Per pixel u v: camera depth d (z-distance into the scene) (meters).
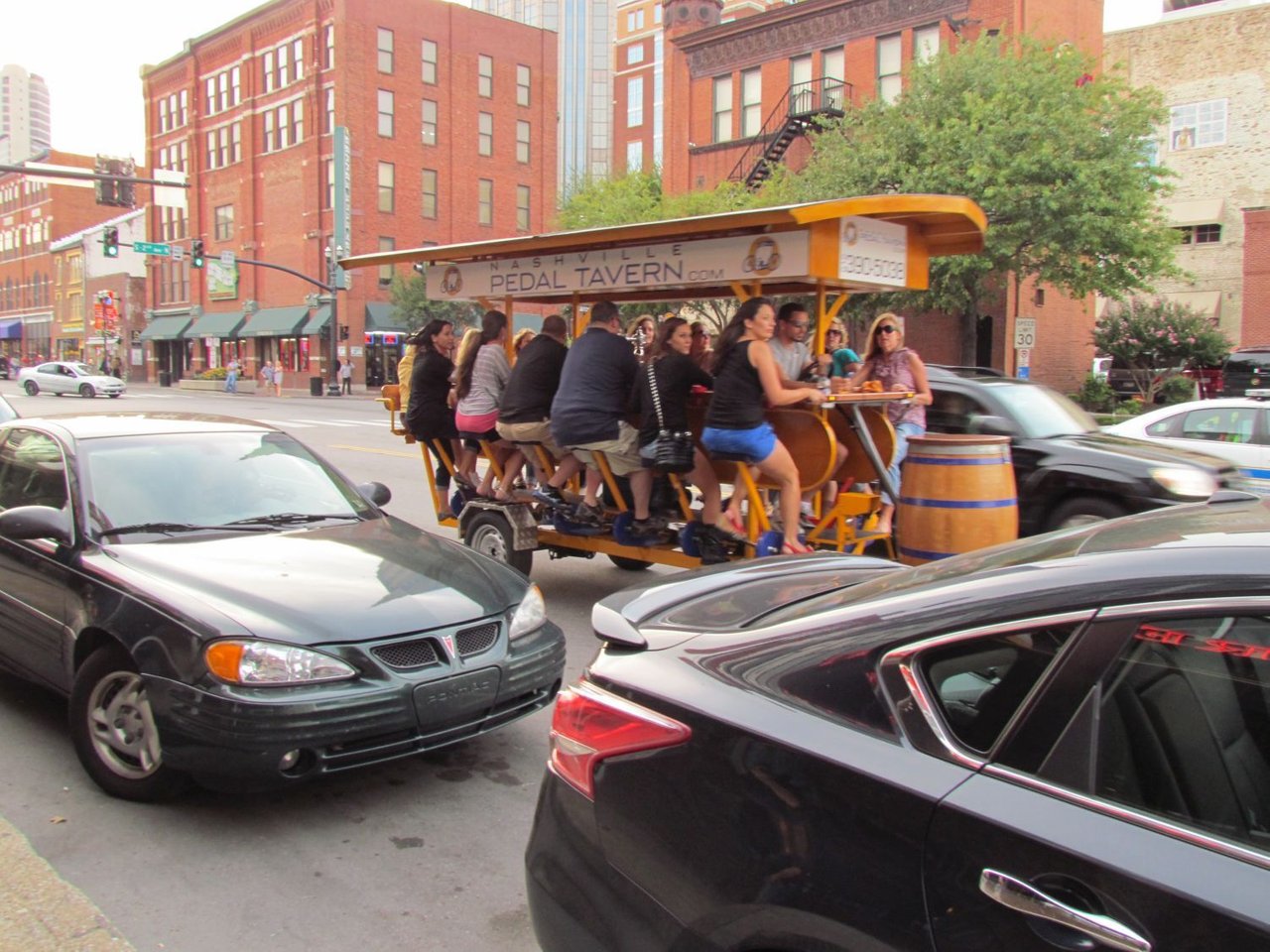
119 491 4.94
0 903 3.39
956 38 25.94
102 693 4.28
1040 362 28.55
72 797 4.29
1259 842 1.69
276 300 53.69
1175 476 7.74
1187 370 27.97
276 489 5.37
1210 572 1.84
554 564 9.45
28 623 4.73
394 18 49.47
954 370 9.73
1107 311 30.41
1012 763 1.90
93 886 3.59
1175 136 36.03
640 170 35.75
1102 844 1.73
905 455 7.12
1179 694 1.81
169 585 4.19
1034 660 1.95
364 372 49.78
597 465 7.28
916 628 2.12
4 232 91.56
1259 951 1.55
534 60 56.00
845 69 29.53
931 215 6.52
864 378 7.64
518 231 56.06
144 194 69.62
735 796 2.16
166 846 3.90
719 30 32.34
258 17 52.62
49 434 5.38
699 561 6.83
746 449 6.03
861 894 1.93
